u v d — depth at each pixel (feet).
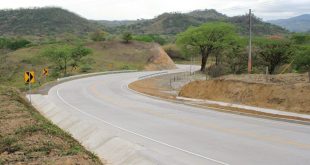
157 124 65.87
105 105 92.89
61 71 233.55
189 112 80.79
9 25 545.44
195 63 352.28
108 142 51.29
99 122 68.28
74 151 42.22
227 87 94.63
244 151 45.85
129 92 126.52
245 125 64.13
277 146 48.26
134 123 67.05
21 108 71.77
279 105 76.84
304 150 45.98
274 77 95.66
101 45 322.14
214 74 136.67
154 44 323.98
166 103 97.66
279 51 148.36
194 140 52.54
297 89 77.20
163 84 172.24
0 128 54.13
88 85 149.89
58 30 546.26
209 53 240.32
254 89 86.28
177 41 240.53
